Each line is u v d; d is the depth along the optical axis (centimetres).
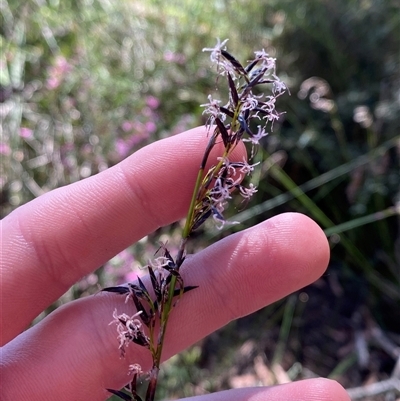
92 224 9
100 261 9
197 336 9
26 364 8
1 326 9
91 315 9
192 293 9
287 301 14
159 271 8
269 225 9
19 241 9
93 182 9
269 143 15
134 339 8
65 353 9
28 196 15
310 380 8
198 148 8
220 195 8
